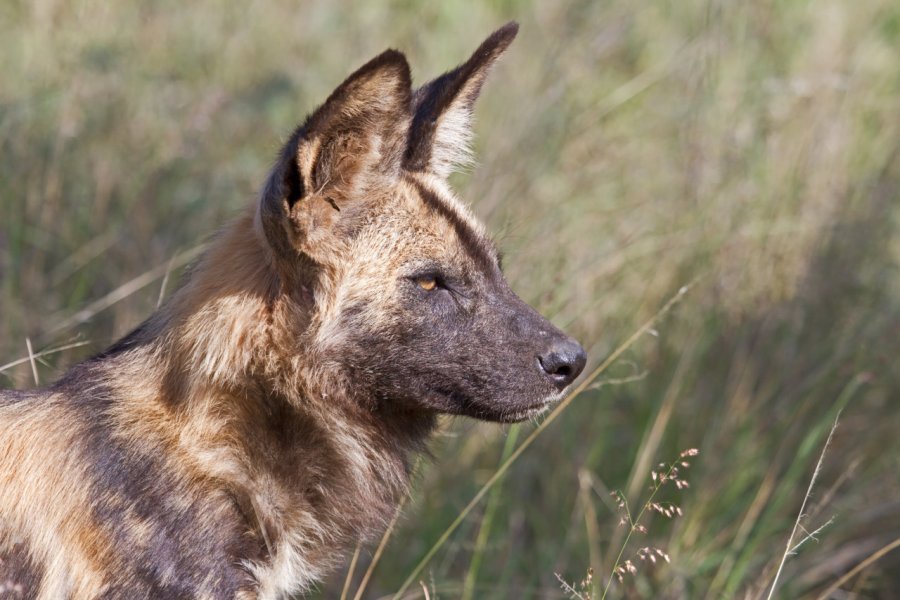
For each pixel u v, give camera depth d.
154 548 8.09
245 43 17.16
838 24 18.52
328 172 8.59
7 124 13.98
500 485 11.73
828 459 13.27
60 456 8.27
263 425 8.76
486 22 18.80
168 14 17.33
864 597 12.11
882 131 16.91
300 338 8.78
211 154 15.06
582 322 13.63
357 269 8.90
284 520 8.83
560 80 15.66
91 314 12.11
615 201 15.73
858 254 14.66
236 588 8.30
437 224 9.15
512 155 14.47
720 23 16.22
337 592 11.71
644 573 11.98
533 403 9.19
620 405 13.68
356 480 9.24
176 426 8.46
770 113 15.70
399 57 8.28
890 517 12.90
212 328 8.63
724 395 13.29
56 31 15.37
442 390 9.17
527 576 12.23
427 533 12.08
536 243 13.91
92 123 14.73
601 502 12.71
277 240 8.59
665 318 13.91
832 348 13.93
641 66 18.28
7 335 12.20
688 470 12.71
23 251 13.46
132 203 14.21
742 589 12.10
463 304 9.16
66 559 8.08
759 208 14.92
